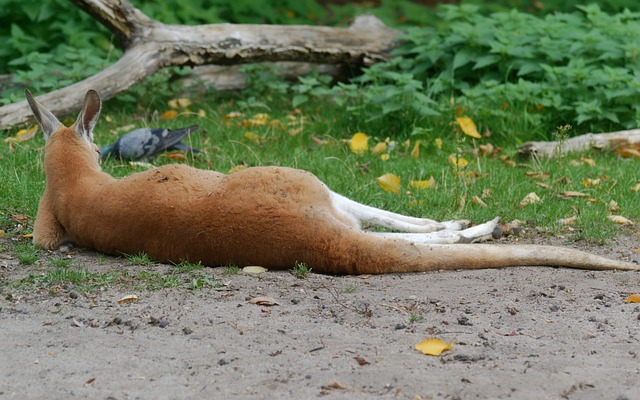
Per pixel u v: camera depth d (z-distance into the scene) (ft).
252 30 49.24
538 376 17.95
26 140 39.81
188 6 56.44
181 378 18.11
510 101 44.21
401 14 68.49
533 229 30.83
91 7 45.50
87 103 28.22
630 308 22.26
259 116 44.83
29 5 52.29
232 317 21.52
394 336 20.30
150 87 48.52
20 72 46.21
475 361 18.83
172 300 22.85
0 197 31.94
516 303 22.59
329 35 51.34
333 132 43.86
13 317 21.75
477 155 40.37
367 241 24.90
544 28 49.47
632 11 62.28
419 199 33.30
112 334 20.59
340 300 22.77
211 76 50.60
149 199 25.70
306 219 24.81
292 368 18.52
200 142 40.96
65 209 27.02
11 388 17.67
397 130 43.62
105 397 17.26
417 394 17.24
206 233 25.08
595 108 42.45
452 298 22.94
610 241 29.58
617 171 37.50
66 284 23.99
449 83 48.29
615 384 17.61
